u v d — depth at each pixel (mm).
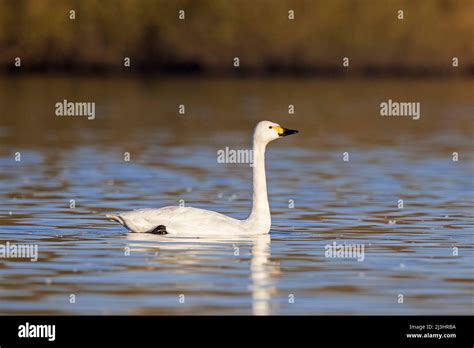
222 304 13836
